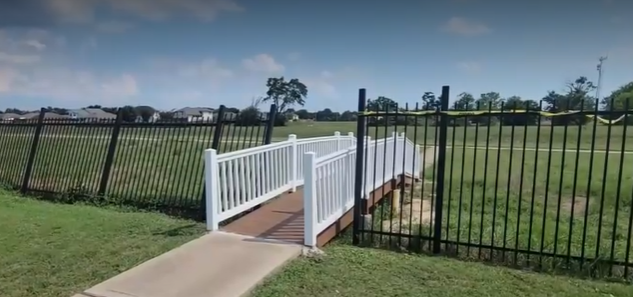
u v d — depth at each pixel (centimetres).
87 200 788
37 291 357
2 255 450
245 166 609
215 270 398
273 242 483
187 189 709
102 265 421
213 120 720
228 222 597
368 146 641
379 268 424
